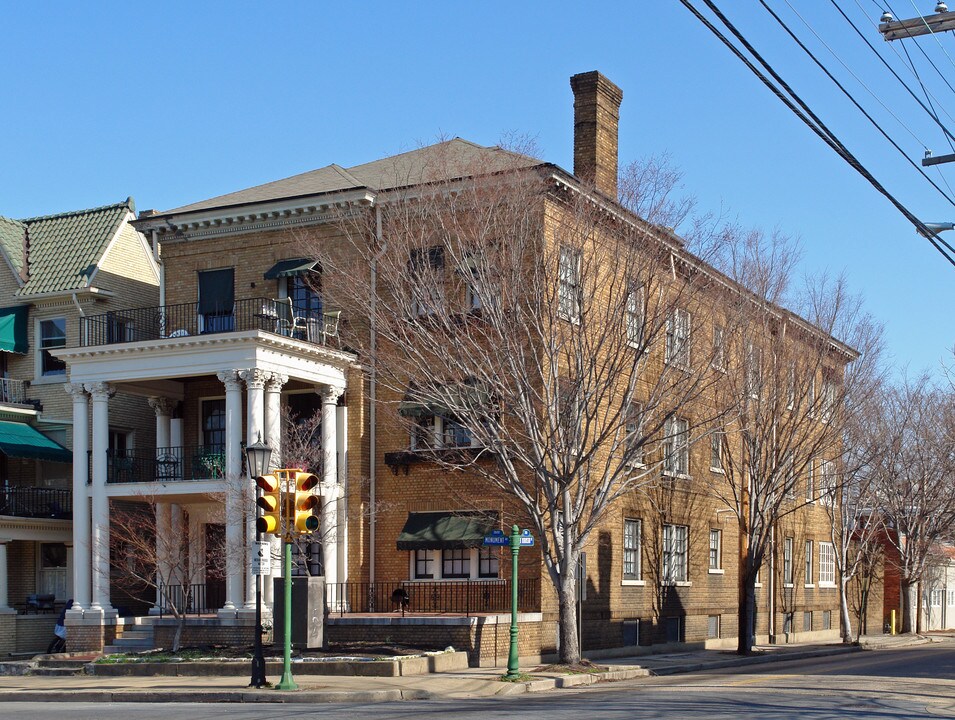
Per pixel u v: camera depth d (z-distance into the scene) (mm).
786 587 48094
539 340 28688
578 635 31062
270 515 23750
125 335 37125
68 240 42312
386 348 32312
